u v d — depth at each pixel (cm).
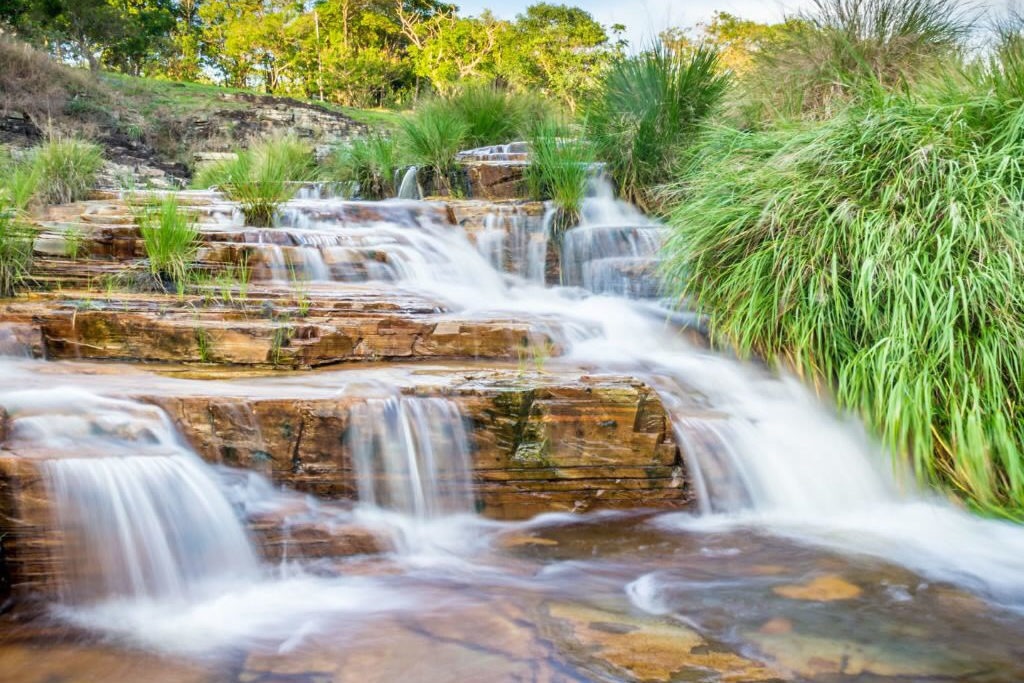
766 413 405
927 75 562
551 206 691
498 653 238
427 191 870
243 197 731
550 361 456
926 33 696
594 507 365
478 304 561
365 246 605
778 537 342
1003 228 391
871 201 447
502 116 1108
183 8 5447
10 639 249
